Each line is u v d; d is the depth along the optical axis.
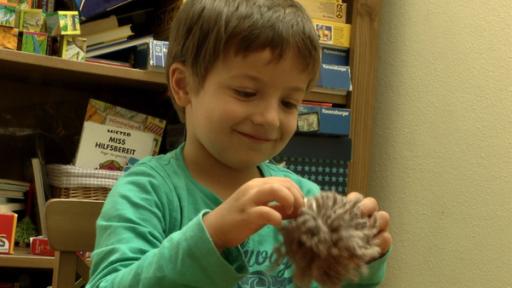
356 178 1.46
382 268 0.58
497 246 1.25
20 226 1.38
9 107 1.55
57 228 0.84
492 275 1.26
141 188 0.66
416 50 1.49
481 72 1.33
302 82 0.66
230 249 0.50
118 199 0.64
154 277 0.50
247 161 0.66
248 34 0.62
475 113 1.33
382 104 1.57
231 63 0.63
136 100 1.65
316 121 1.40
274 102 0.64
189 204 0.68
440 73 1.42
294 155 1.40
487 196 1.28
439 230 1.39
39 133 1.58
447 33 1.42
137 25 1.56
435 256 1.39
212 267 0.48
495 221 1.26
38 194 1.39
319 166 1.42
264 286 0.64
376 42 1.51
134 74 1.33
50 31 1.33
